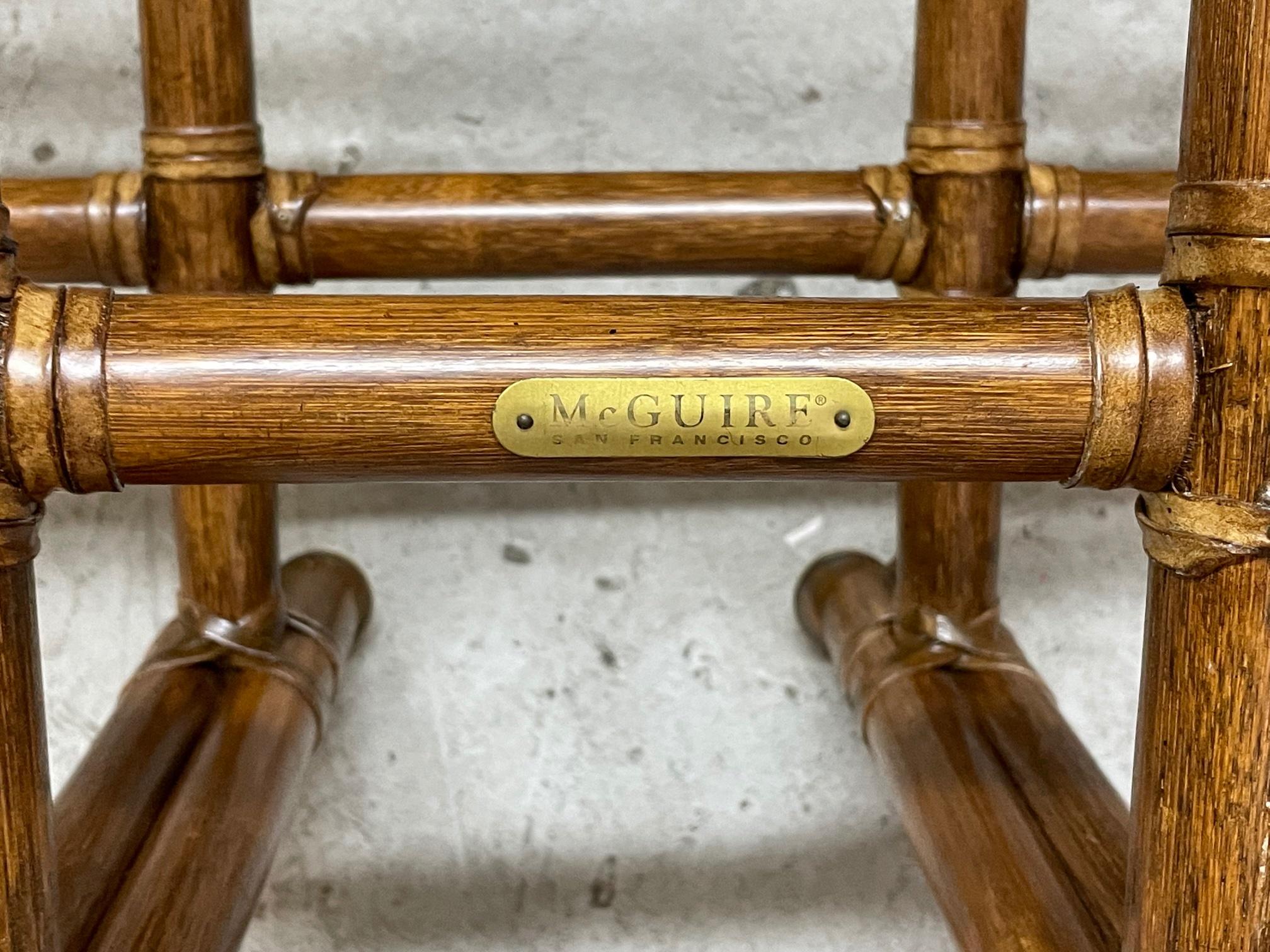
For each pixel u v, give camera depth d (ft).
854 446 1.13
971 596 1.88
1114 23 2.22
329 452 1.13
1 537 1.08
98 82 2.14
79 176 2.10
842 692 2.19
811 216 1.78
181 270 1.73
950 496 1.85
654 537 2.34
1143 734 1.20
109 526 2.27
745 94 2.21
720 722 2.37
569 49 2.18
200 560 1.82
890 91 2.23
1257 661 1.11
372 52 2.16
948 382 1.12
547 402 1.11
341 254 1.77
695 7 2.18
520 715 2.35
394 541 2.31
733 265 1.82
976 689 1.82
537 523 2.32
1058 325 1.13
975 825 1.53
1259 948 1.16
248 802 1.55
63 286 1.13
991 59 1.71
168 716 1.70
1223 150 1.07
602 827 2.37
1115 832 1.52
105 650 2.30
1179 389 1.10
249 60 1.73
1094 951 1.32
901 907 2.39
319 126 2.17
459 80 2.18
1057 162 2.26
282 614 1.90
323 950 2.34
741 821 2.38
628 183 1.80
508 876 2.36
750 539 2.35
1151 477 1.14
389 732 2.33
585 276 1.84
